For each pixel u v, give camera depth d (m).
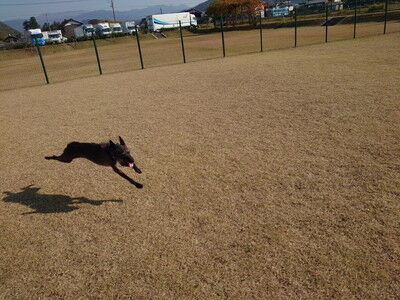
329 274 3.60
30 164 7.28
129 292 3.62
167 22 75.88
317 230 4.29
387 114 8.06
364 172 5.57
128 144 7.79
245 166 6.17
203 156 6.77
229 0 64.19
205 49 31.92
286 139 7.23
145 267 3.95
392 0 60.09
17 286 3.84
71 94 14.58
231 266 3.84
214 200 5.18
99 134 8.73
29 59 44.53
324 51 20.25
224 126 8.41
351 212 4.58
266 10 83.38
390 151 6.20
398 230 4.15
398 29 30.50
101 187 5.98
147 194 5.56
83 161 7.18
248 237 4.28
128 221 4.88
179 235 4.45
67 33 107.25
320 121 8.08
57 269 4.06
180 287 3.62
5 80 22.83
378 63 14.40
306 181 5.46
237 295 3.45
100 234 4.64
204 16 91.62
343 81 11.70
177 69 19.11
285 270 3.71
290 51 22.25
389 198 4.80
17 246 4.55
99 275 3.90
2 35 133.00
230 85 12.95
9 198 5.86
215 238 4.32
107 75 19.80
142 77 17.45
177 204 5.17
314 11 74.19
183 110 10.14
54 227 4.90
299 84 11.90
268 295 3.41
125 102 11.91
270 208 4.83
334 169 5.77
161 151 7.22
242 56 22.38
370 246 3.94
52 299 3.62
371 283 3.44
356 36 27.89
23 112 12.10
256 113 9.16
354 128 7.43
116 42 61.88
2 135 9.56
